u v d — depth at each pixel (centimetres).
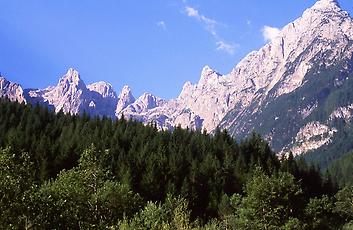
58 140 14788
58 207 3934
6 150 4016
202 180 13438
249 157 17188
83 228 4241
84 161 6350
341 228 11075
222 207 11419
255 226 7256
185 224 3869
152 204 4700
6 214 3528
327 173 17900
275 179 7656
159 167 13425
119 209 5853
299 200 7594
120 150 14588
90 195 5519
